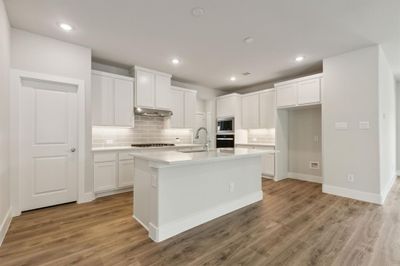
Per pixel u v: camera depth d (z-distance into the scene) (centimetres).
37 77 289
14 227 240
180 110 515
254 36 298
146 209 240
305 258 184
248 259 182
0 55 210
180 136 552
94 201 336
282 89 471
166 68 441
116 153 374
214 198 271
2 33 217
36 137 296
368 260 180
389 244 206
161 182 215
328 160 378
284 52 355
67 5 226
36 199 296
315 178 475
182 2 221
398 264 175
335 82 368
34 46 288
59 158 314
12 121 271
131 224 250
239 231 234
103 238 216
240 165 309
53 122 309
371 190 330
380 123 327
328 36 297
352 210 295
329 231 234
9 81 263
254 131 588
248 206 314
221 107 614
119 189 386
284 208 306
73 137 326
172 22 262
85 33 290
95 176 348
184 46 332
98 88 377
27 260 178
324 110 383
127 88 414
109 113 389
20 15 245
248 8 232
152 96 444
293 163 514
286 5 226
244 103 578
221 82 559
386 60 390
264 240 215
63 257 183
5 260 178
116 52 356
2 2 213
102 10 236
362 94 337
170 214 223
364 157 336
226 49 343
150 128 492
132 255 187
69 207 306
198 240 214
